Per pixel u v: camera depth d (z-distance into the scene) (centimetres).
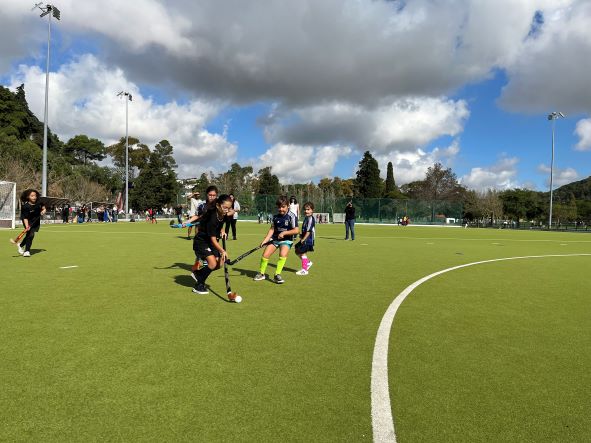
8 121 7338
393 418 269
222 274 812
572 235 3256
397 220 5478
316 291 667
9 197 2353
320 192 8800
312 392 303
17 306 525
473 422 267
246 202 5950
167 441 237
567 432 258
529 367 361
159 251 1184
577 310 575
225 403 283
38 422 254
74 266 865
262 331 444
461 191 8544
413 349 400
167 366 343
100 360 352
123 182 9162
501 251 1523
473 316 530
